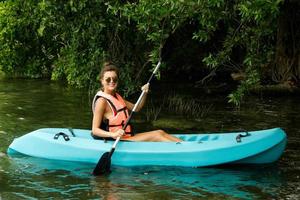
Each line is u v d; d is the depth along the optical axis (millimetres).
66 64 10883
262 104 9828
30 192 4789
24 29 12914
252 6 5242
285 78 11305
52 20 9109
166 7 5938
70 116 8367
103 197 4660
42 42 13164
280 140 5688
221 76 13477
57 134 6020
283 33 11289
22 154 6031
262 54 7289
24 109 8938
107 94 5883
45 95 10516
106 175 5328
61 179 5184
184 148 5664
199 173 5398
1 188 4891
